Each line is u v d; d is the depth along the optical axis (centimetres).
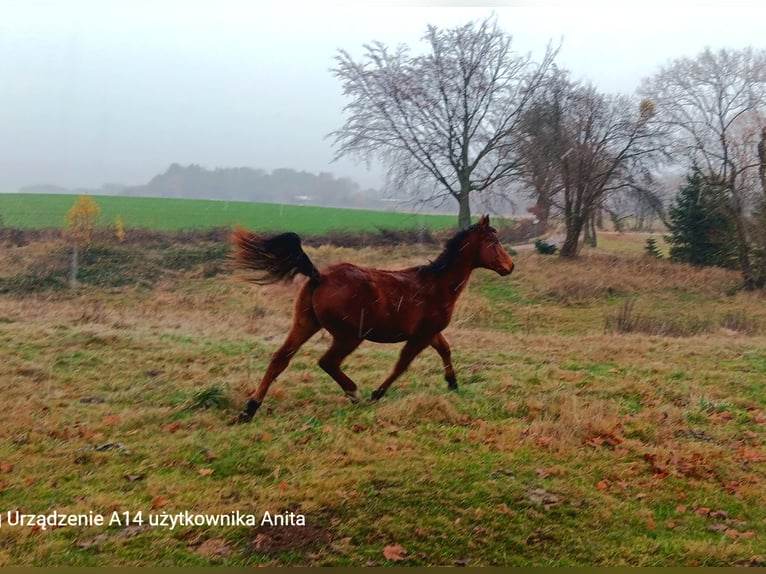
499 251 897
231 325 1593
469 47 3419
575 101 3584
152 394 874
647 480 671
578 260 3500
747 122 3278
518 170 3556
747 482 685
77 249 3014
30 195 6619
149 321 1584
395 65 3478
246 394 861
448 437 742
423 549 528
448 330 1659
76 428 739
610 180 3825
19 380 926
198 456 665
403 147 3528
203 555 503
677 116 3472
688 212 3512
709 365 1170
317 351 1188
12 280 2577
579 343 1420
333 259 3206
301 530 538
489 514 576
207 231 3666
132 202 6009
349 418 795
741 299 2748
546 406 851
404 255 3369
